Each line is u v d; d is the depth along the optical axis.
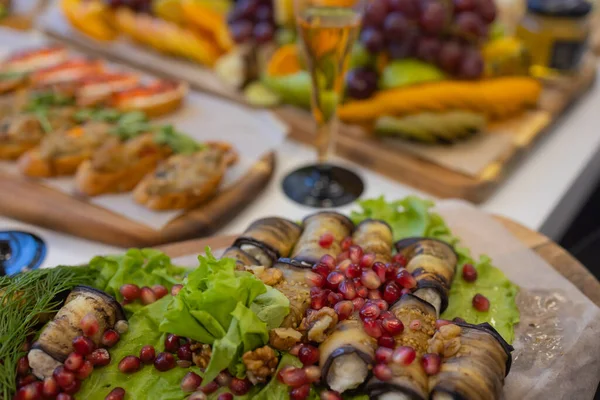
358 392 0.45
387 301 0.49
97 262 0.52
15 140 0.70
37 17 1.03
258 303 0.46
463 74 0.72
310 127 0.73
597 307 0.51
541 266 0.54
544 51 0.81
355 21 0.59
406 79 0.70
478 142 0.70
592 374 0.47
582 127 0.77
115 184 0.64
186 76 0.85
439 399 0.43
